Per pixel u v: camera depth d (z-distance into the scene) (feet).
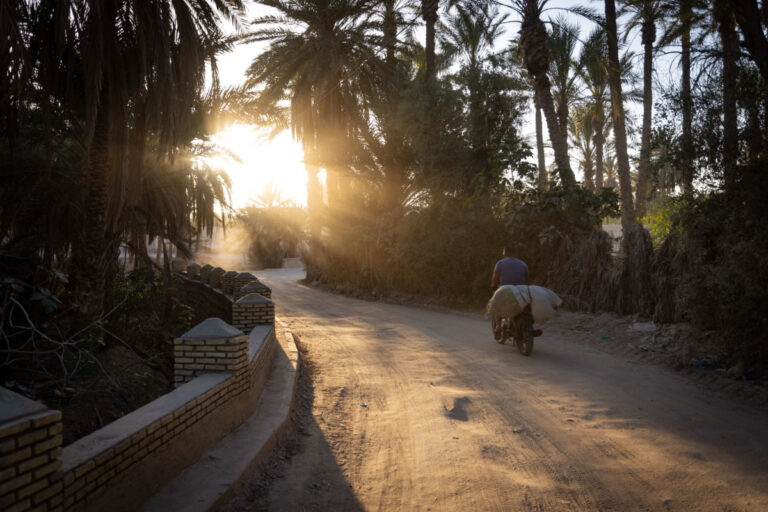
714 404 17.99
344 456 14.20
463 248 48.06
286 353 25.17
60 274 21.79
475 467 13.16
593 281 36.11
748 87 23.09
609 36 53.42
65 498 7.97
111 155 26.48
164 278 36.04
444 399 19.29
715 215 23.49
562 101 82.38
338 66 65.26
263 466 13.07
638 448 14.06
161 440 10.78
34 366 19.49
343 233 69.56
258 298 26.17
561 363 24.81
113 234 28.73
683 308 25.88
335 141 69.62
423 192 59.21
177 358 15.05
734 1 23.70
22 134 29.25
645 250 32.09
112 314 28.45
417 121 57.62
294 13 66.54
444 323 39.93
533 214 42.34
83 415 18.51
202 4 31.53
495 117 55.52
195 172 37.40
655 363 24.31
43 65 23.88
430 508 11.14
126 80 25.94
